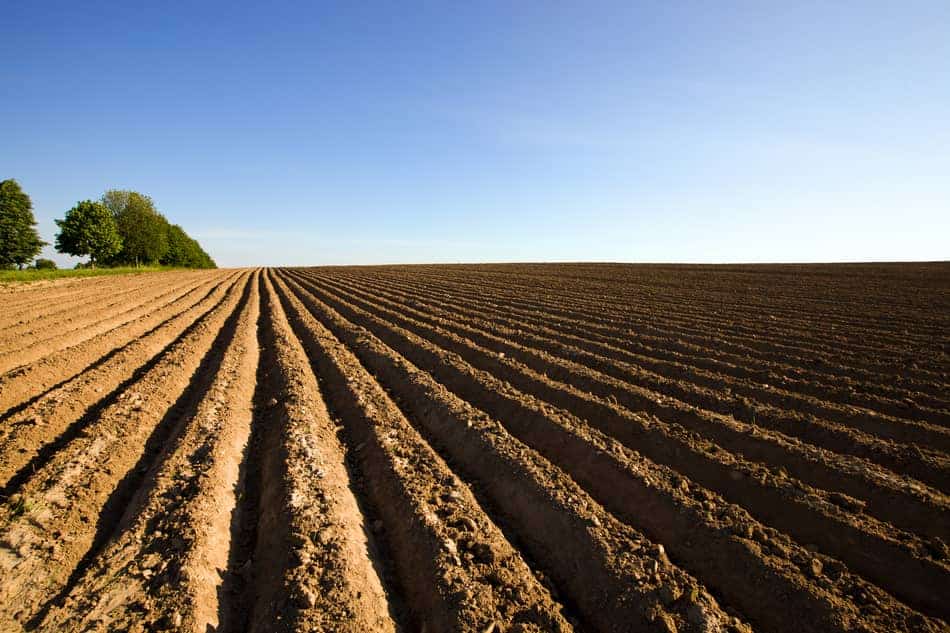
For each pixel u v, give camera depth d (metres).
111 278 43.31
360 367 13.28
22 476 7.02
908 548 5.36
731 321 19.77
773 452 7.88
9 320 18.00
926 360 12.84
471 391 11.59
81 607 4.60
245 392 11.23
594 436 8.46
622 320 20.55
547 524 6.21
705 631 4.49
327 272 71.56
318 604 4.60
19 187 49.59
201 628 4.49
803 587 4.93
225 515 6.38
